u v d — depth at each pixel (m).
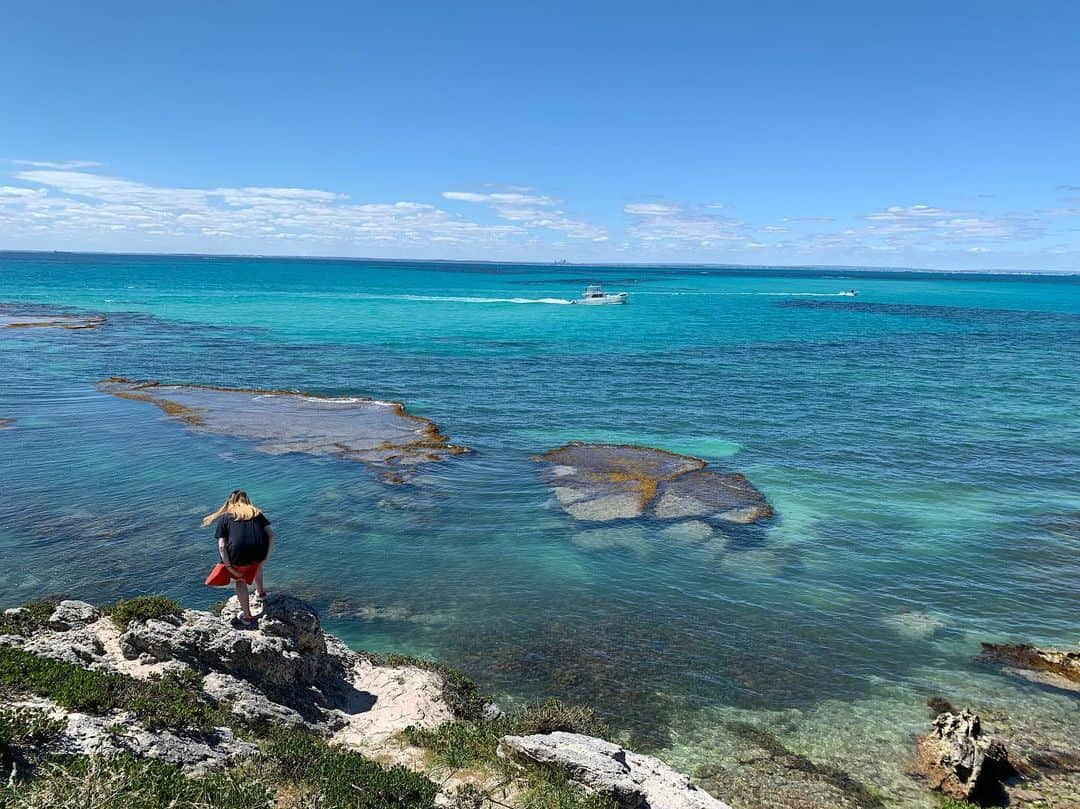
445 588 15.95
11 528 18.09
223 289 121.19
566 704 11.96
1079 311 106.69
